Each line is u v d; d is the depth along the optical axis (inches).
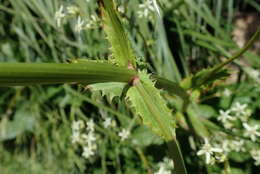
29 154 19.7
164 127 8.6
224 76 11.7
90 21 12.1
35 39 17.8
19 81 6.8
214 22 16.4
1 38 19.4
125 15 12.6
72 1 15.2
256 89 16.2
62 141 18.1
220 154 11.8
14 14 18.1
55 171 18.4
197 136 14.4
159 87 11.0
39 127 19.0
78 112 17.0
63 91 18.9
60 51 17.8
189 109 14.9
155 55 15.7
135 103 8.8
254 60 16.2
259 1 22.0
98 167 17.4
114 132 16.3
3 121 20.1
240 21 22.0
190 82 12.0
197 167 15.2
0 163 20.0
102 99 15.7
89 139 15.1
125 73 8.6
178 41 17.2
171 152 8.8
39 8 16.5
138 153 16.4
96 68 8.0
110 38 9.2
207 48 17.0
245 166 15.1
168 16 16.3
